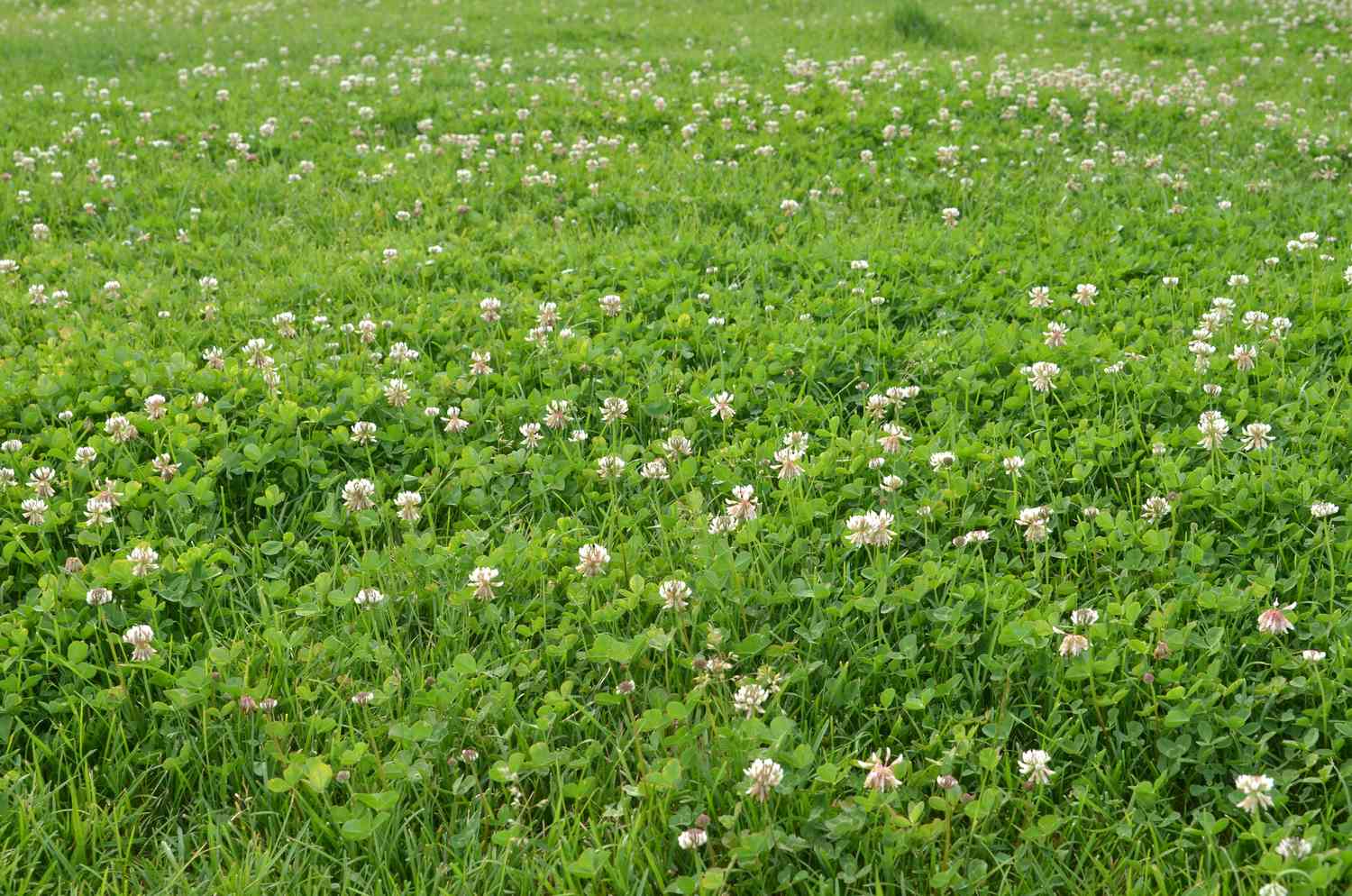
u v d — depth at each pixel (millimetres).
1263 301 6191
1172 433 4676
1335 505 4145
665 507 4414
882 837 2994
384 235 7656
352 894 2998
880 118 10180
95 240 7609
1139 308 6188
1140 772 3295
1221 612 3705
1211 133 9953
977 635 3662
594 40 15039
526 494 4559
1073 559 4070
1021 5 17844
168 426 4887
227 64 13422
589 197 8453
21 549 4125
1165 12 16906
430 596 3949
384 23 16453
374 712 3498
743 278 6812
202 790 3279
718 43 14672
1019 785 3221
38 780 3250
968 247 7039
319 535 4395
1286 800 3074
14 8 18859
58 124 10312
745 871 2992
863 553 4156
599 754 3332
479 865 3018
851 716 3490
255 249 7445
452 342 5906
